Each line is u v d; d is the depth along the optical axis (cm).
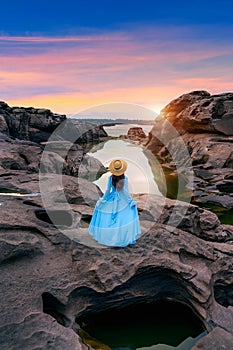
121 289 525
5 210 655
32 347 383
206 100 2720
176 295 570
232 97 2647
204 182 1753
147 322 543
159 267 539
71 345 396
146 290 549
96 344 466
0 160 1434
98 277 508
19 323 404
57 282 492
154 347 498
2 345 377
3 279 469
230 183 1720
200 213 781
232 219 1145
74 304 497
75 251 549
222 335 461
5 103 3491
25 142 2192
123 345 502
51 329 409
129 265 533
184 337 512
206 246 634
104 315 538
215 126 2494
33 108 3628
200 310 519
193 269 545
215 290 589
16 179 1051
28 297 449
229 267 603
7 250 505
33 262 523
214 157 2095
